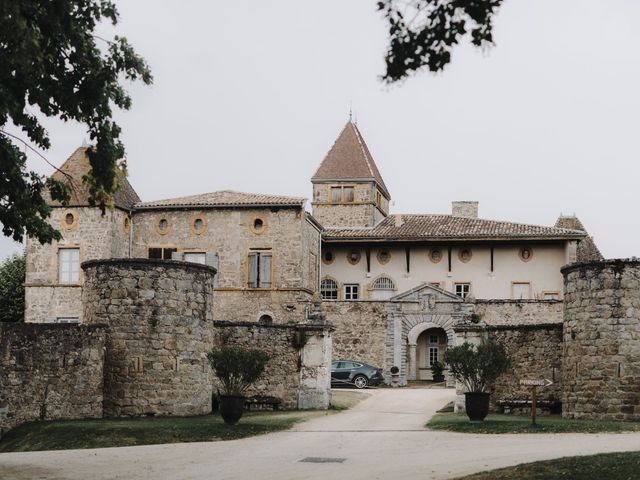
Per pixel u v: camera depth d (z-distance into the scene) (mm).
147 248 50750
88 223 49375
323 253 56469
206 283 29297
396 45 15258
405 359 48719
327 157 61281
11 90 18984
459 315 48469
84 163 51375
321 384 32312
